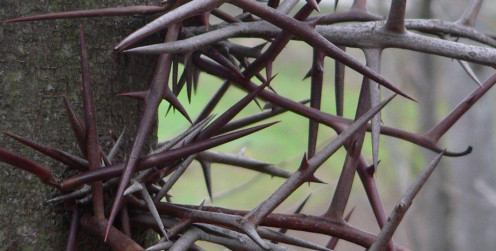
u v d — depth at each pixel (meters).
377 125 0.96
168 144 0.95
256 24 0.97
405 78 2.65
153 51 0.91
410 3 2.27
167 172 1.00
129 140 0.98
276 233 0.96
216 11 0.98
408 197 0.92
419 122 2.65
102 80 0.97
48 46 0.96
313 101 1.01
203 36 0.94
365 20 1.04
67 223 0.95
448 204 2.79
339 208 0.97
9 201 0.95
